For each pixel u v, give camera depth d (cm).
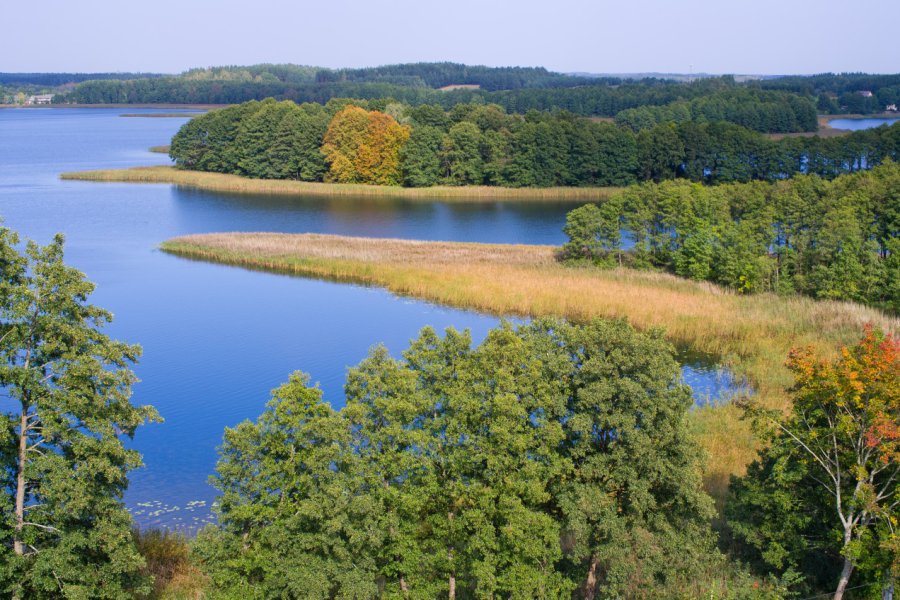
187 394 4844
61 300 2523
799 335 5878
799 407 2838
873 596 2564
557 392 2758
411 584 2650
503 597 2772
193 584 2825
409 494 2522
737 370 5250
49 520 2505
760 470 2992
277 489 2500
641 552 2659
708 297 6906
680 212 8481
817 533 2844
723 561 2820
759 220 7944
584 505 2553
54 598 2464
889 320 6044
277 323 6341
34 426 2502
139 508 3503
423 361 2850
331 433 2388
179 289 7419
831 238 7162
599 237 8388
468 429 2622
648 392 2714
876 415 2558
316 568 2352
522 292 6919
